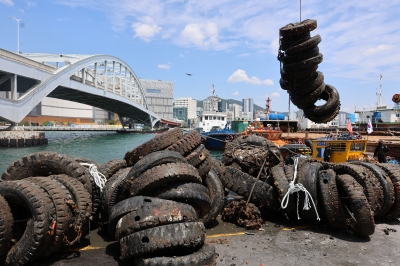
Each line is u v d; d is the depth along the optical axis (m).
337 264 4.97
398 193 6.78
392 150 19.94
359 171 6.85
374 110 43.41
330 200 6.36
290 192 6.76
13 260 4.72
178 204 5.00
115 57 83.88
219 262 5.02
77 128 115.94
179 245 4.58
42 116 125.06
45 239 4.76
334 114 8.77
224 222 7.25
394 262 5.05
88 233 6.14
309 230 6.62
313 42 7.55
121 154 37.88
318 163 7.34
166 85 185.50
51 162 6.41
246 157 9.38
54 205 4.92
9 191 4.84
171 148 6.93
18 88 62.75
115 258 5.19
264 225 7.00
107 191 6.52
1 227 4.55
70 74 59.69
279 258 5.18
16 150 40.97
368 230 5.88
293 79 8.06
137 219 4.83
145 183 5.35
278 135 23.91
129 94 107.62
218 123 53.47
